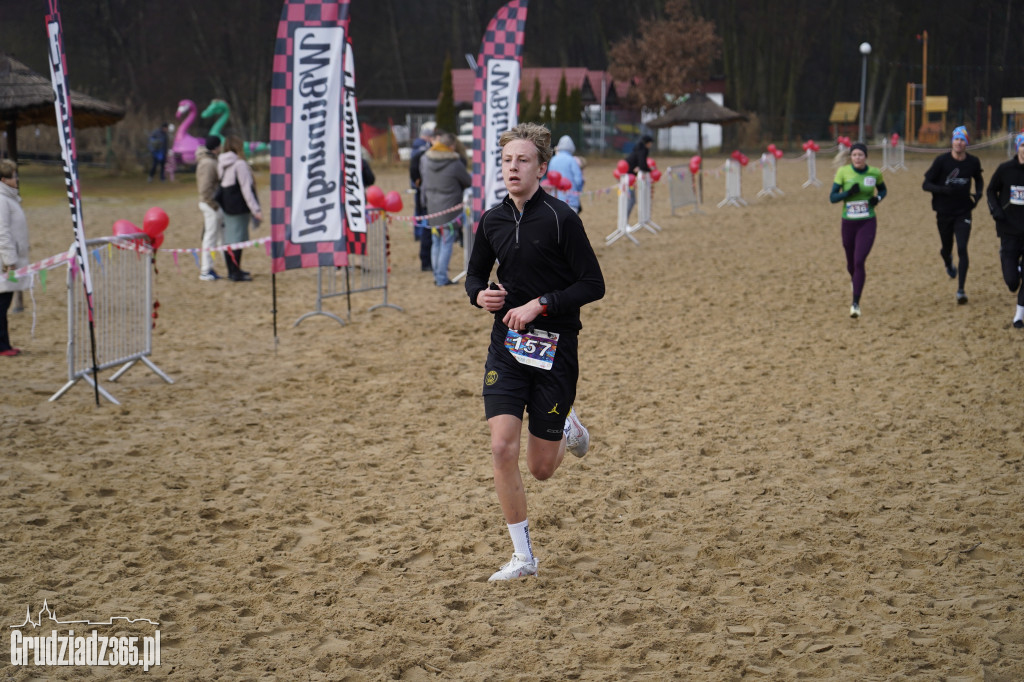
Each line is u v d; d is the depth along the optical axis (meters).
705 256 21.81
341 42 12.81
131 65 88.56
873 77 90.88
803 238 24.66
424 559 6.62
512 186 5.98
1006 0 97.56
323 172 13.12
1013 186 13.38
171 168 49.69
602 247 23.61
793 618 5.70
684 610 5.81
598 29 106.06
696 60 81.19
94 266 10.58
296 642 5.47
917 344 12.79
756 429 9.45
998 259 20.05
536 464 6.35
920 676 5.02
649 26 86.62
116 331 11.00
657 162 64.69
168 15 88.81
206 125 88.31
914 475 8.12
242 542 6.88
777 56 91.62
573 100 72.56
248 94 89.44
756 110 91.31
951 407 9.98
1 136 49.69
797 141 82.19
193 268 20.36
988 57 100.12
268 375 11.73
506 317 5.96
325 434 9.46
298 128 12.88
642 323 14.60
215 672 5.11
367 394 10.87
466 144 66.06
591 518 7.30
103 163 53.25
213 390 11.05
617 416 9.95
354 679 5.05
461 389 10.98
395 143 63.56
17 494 7.74
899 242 23.20
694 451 8.84
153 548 6.69
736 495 7.75
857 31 95.50
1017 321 13.43
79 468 8.41
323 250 13.30
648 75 81.50
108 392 10.86
